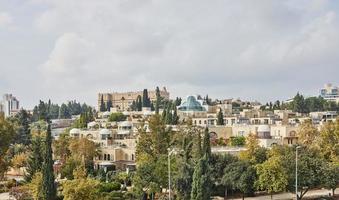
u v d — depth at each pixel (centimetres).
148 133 13275
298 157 10469
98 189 8144
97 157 15750
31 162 11944
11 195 10938
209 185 8675
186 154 10919
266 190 11019
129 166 14762
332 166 10588
